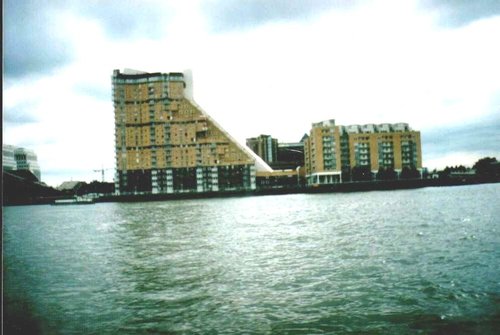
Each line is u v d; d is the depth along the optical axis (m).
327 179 196.62
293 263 32.56
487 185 176.38
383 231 50.31
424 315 19.44
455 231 47.47
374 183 188.50
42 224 89.25
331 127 195.12
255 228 60.19
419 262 30.94
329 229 54.94
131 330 19.03
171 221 79.56
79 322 20.23
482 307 20.11
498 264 29.23
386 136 194.25
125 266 34.34
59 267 35.00
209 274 29.78
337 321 19.19
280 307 21.47
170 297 24.11
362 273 28.05
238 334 18.14
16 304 23.31
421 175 191.75
